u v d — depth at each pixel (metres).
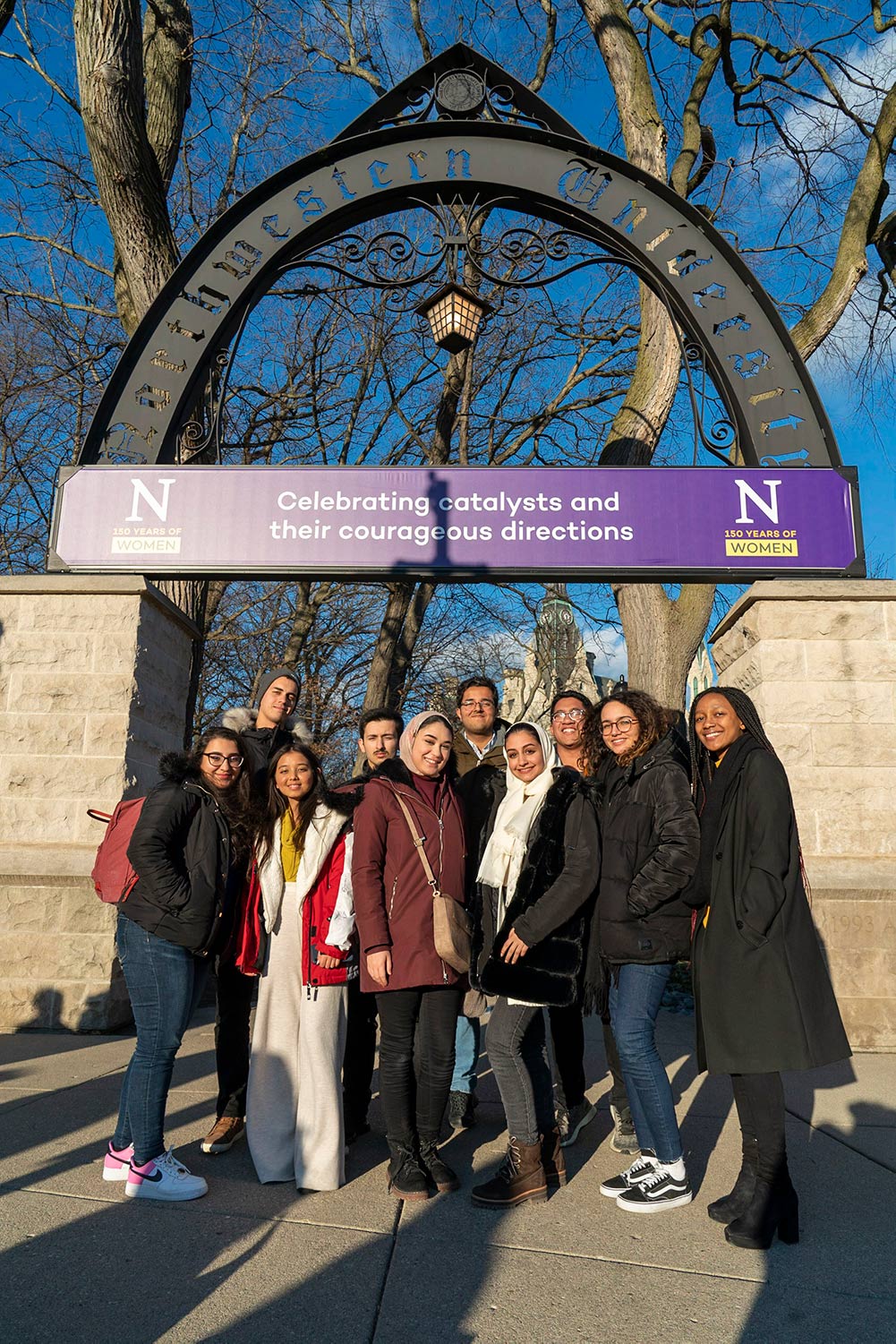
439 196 7.55
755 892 2.88
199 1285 2.45
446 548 6.40
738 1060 2.83
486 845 3.62
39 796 6.21
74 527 6.51
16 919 6.02
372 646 21.34
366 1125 4.01
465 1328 2.26
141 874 3.10
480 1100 4.71
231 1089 3.73
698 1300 2.44
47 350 15.90
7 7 8.63
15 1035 5.79
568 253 7.48
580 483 6.47
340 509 6.47
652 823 3.26
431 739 3.50
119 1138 3.22
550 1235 2.87
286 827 3.62
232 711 4.91
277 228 7.33
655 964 3.20
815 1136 3.98
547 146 7.48
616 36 10.78
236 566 6.41
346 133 7.59
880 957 5.86
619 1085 3.86
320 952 3.39
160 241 8.77
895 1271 2.64
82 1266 2.54
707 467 6.49
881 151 10.12
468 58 7.64
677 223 7.27
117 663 6.38
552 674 17.19
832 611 6.31
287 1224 2.91
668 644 10.41
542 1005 3.17
